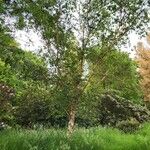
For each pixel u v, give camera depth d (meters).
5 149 9.68
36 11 11.93
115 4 12.12
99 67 12.22
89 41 12.16
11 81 16.95
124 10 12.20
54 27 12.15
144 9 12.16
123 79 12.49
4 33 13.71
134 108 22.38
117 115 21.58
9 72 17.41
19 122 18.62
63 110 12.52
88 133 15.14
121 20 12.26
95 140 13.26
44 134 13.36
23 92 14.40
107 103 21.50
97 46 12.23
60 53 12.16
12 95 15.92
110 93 21.70
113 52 12.28
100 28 12.14
